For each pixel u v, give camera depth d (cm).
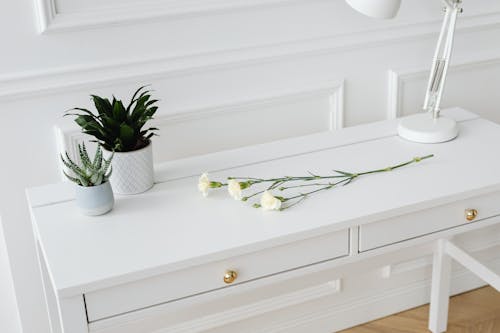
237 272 136
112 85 173
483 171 158
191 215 144
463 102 222
